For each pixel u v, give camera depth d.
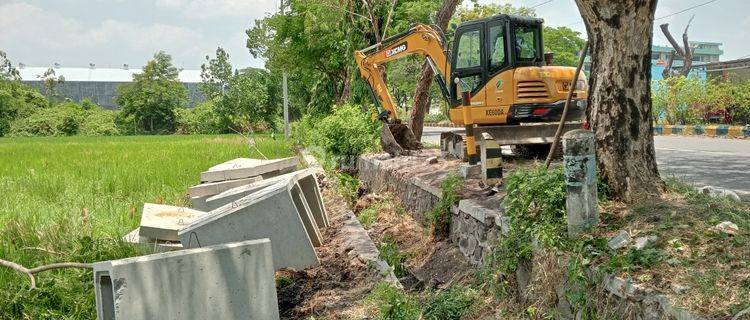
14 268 6.67
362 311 6.06
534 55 12.66
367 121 19.25
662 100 29.62
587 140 5.50
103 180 14.78
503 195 7.94
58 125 69.94
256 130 65.69
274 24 31.33
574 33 53.06
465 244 7.85
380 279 6.80
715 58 91.06
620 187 6.06
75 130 71.50
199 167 18.25
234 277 5.58
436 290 7.17
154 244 7.64
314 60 30.72
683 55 43.94
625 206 5.91
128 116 76.69
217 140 38.06
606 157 6.12
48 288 6.41
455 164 11.86
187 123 72.75
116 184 14.12
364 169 16.86
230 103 66.88
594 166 5.57
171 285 5.32
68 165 20.06
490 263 6.55
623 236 5.15
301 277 7.29
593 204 5.56
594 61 6.27
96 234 8.80
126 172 16.75
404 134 16.62
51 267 6.62
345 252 7.97
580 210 5.52
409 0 24.39
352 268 7.34
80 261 7.37
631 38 6.02
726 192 6.45
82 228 9.07
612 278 4.63
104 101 100.44
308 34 28.78
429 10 23.44
